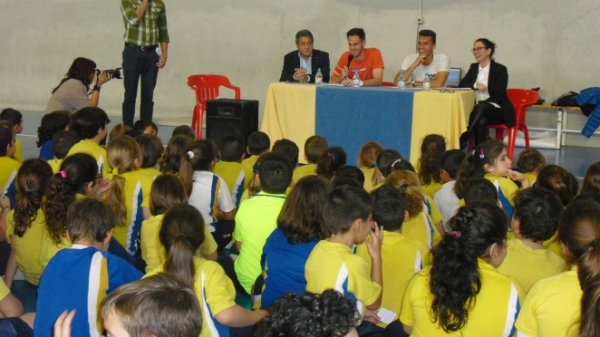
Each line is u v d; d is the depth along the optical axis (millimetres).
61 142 4055
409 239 2666
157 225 2846
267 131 6102
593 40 7441
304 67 6715
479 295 1995
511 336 2012
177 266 2072
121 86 9555
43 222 2949
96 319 2152
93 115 4348
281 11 8617
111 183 3178
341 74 6621
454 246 1971
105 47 9539
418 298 2076
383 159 3875
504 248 2201
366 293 2258
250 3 8742
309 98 5922
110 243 3104
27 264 3209
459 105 5434
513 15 7676
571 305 1862
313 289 2266
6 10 9852
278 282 2521
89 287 2145
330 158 3828
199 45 9031
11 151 3943
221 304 2189
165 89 9258
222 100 6332
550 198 2426
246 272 3039
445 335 2033
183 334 1198
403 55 8188
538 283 1942
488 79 6129
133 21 6562
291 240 2531
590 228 2051
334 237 2352
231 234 3754
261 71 8828
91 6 9492
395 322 2523
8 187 3732
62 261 2189
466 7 7848
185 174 3467
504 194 3402
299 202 2541
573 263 2078
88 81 6000
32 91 9961
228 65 8961
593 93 6816
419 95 5531
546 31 7582
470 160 3555
